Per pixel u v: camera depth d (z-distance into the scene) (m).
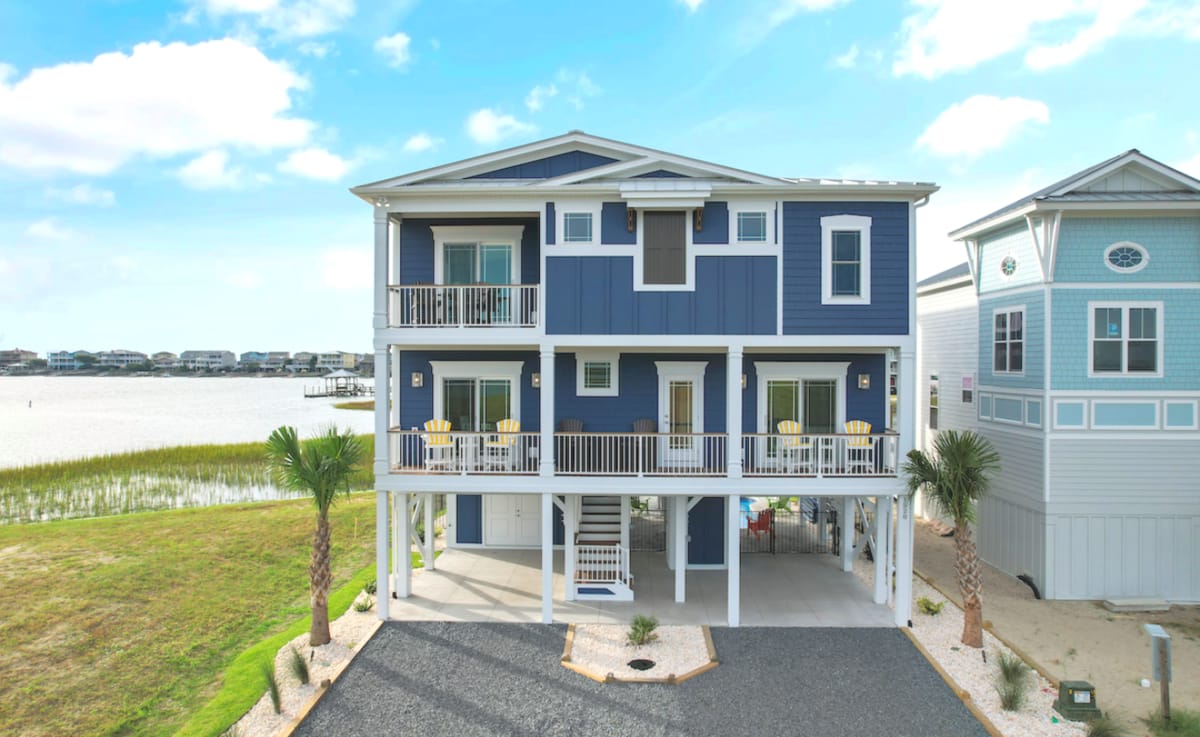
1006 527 16.78
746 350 15.40
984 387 18.00
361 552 18.94
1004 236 17.00
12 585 15.37
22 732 10.16
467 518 18.55
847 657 12.17
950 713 10.40
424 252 15.77
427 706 10.63
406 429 16.09
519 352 16.06
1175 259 15.05
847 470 13.85
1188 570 14.96
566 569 14.69
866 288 13.80
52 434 50.03
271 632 13.70
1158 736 9.75
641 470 13.82
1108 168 15.02
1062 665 11.97
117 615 14.09
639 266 13.96
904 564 13.40
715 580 16.08
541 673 11.62
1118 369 15.10
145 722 10.52
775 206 13.88
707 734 9.89
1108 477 15.06
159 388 138.75
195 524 21.17
